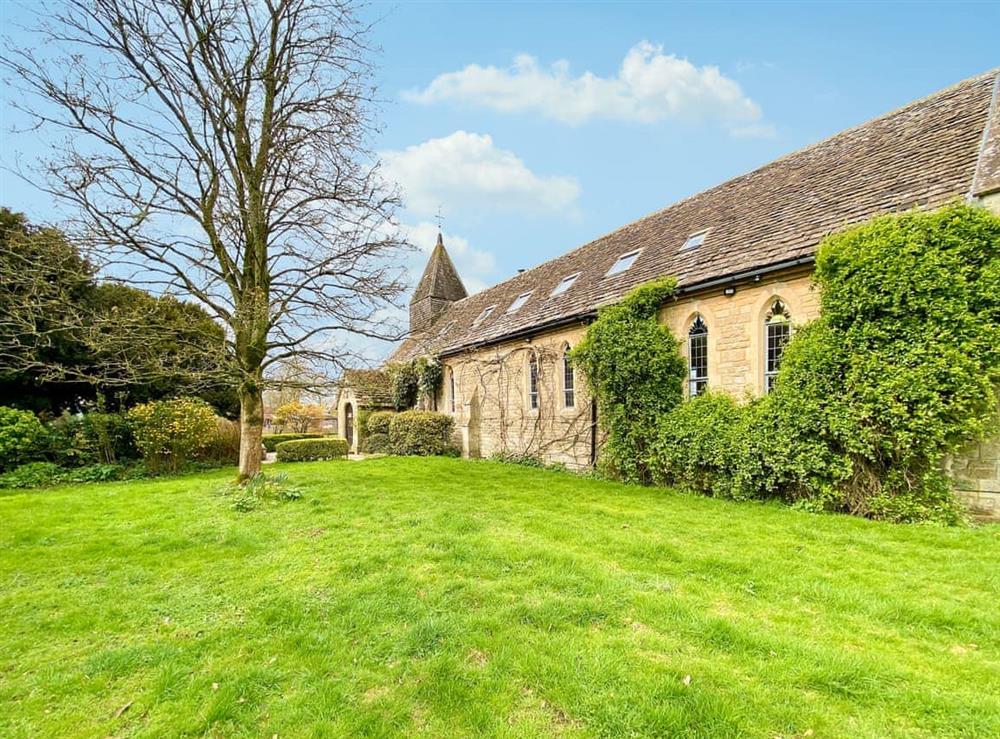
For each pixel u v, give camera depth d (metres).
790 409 8.23
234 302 9.81
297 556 5.75
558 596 4.41
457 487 10.63
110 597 4.66
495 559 5.41
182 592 4.75
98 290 16.22
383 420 21.97
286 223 10.10
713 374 10.54
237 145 9.75
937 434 6.79
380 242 10.27
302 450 18.50
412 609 4.19
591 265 16.95
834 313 7.77
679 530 6.73
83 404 16.23
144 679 3.31
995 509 6.98
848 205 9.26
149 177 8.84
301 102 9.84
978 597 4.39
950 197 7.62
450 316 26.64
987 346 6.62
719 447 9.22
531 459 15.80
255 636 3.82
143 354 10.17
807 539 6.27
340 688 3.12
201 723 2.81
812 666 3.20
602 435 12.86
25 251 10.10
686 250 12.44
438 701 2.97
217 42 9.38
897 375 7.05
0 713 2.97
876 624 3.91
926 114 10.37
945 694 2.95
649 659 3.35
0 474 12.23
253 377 9.49
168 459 14.83
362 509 8.18
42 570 5.41
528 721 2.79
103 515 8.15
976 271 6.77
